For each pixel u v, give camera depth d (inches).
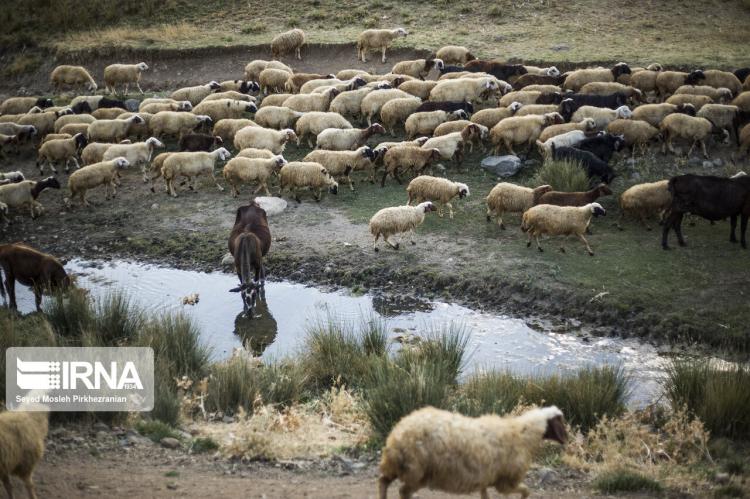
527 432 269.6
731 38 1166.3
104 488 300.7
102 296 614.2
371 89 940.6
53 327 506.0
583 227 618.2
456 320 562.3
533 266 615.2
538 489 324.2
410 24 1298.0
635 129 791.7
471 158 842.8
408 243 671.8
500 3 1336.1
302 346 522.3
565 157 746.8
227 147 914.1
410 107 887.7
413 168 775.1
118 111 965.8
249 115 992.9
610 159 796.6
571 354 510.9
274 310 591.8
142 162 844.6
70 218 774.5
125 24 1411.2
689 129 786.2
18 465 278.1
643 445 368.8
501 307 577.6
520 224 697.6
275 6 1407.5
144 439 351.9
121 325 497.4
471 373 481.1
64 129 919.7
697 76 936.3
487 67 1032.2
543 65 1095.0
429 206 654.5
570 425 397.1
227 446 344.5
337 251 665.0
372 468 334.0
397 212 641.6
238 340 547.5
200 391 423.8
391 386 376.2
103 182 786.8
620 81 985.5
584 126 809.5
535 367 493.0
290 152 889.5
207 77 1216.2
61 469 316.5
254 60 1197.1
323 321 567.5
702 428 377.1
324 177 747.4
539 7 1321.4
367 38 1162.0
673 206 626.2
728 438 393.1
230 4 1433.3
